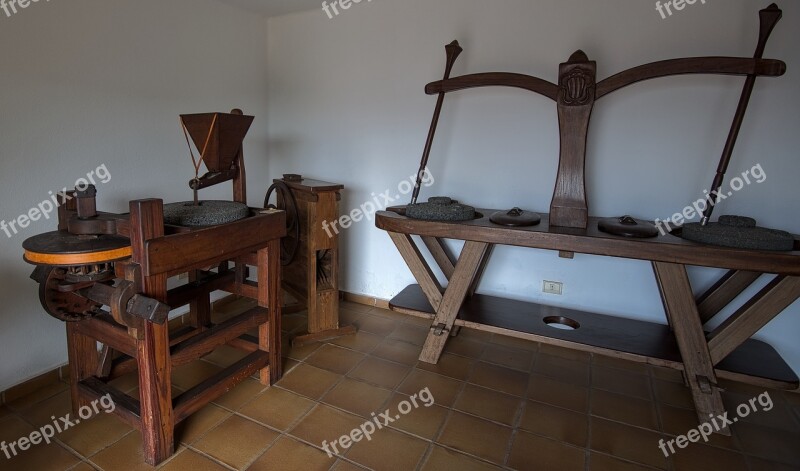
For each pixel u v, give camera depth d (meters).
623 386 2.32
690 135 2.35
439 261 2.81
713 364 1.98
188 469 1.68
